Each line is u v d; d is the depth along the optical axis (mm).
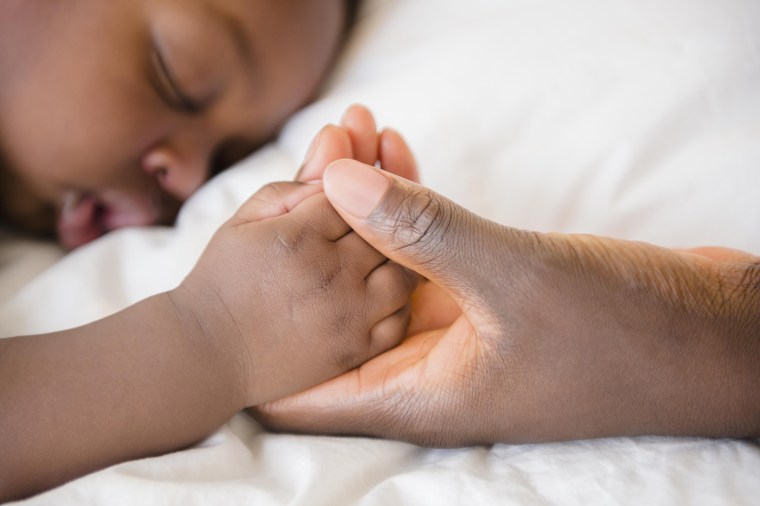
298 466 270
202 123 402
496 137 381
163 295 289
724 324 271
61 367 273
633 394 271
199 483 259
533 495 259
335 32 447
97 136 373
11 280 360
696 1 408
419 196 273
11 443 263
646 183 364
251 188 377
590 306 268
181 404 276
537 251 270
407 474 268
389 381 288
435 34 453
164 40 378
